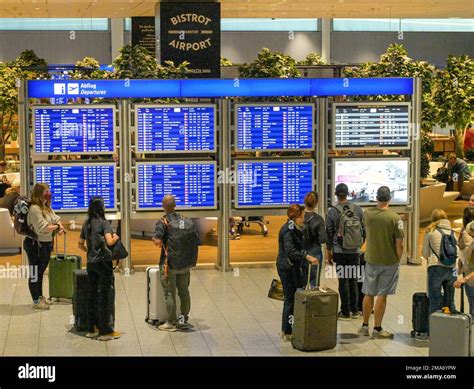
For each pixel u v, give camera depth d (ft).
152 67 48.91
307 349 29.43
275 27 112.88
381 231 30.83
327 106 43.27
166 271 31.71
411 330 32.27
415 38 115.03
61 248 49.85
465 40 115.85
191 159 42.80
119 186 42.27
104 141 41.93
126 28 110.01
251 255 47.14
